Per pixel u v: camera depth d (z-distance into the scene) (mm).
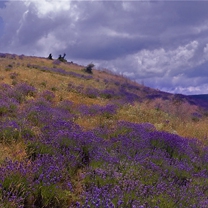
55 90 17453
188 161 7426
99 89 21844
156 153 7145
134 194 4660
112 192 4508
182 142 8539
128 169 5703
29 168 4742
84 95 18266
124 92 24328
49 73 25922
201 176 6516
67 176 5066
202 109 22172
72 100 15664
